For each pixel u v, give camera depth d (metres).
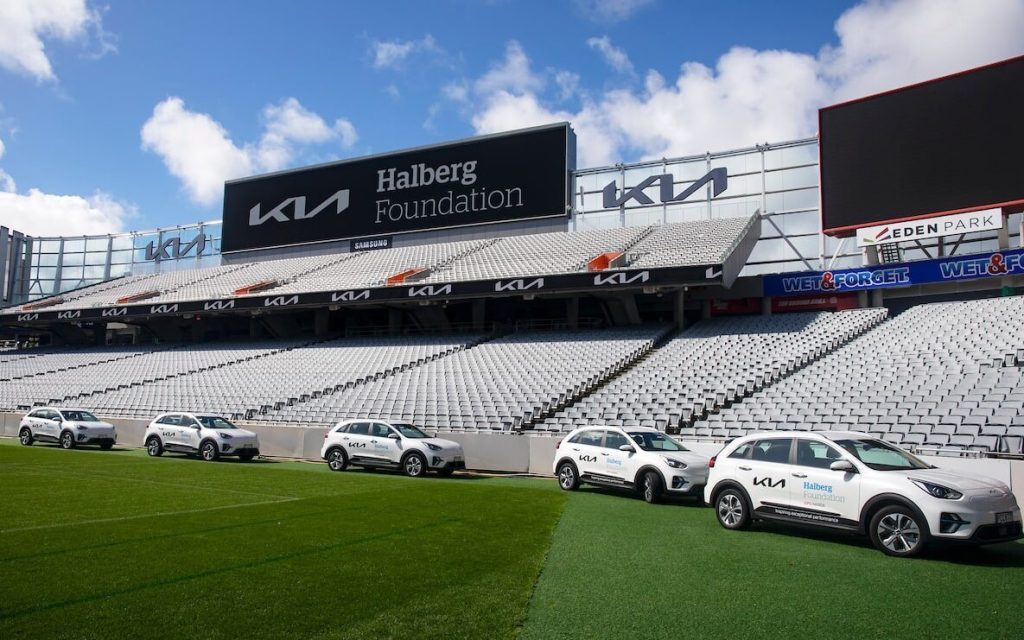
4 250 57.84
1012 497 8.64
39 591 6.36
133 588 6.50
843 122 26.09
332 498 13.26
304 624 5.57
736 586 7.05
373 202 41.72
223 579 6.88
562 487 15.88
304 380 30.61
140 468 18.56
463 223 38.72
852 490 9.10
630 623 5.81
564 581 7.18
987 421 15.07
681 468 13.62
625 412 21.12
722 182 34.78
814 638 5.50
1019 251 23.36
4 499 12.30
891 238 24.66
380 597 6.35
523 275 29.67
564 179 36.53
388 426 19.55
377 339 35.62
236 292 39.31
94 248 57.81
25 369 41.16
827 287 27.77
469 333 34.34
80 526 9.71
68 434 25.00
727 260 26.67
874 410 17.30
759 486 10.23
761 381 21.55
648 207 36.72
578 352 27.86
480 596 6.48
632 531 10.34
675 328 29.61
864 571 7.78
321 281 38.47
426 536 9.36
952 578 7.48
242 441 22.44
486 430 22.06
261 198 45.84
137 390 33.66
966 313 22.92
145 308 39.53
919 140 24.50
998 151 22.97
